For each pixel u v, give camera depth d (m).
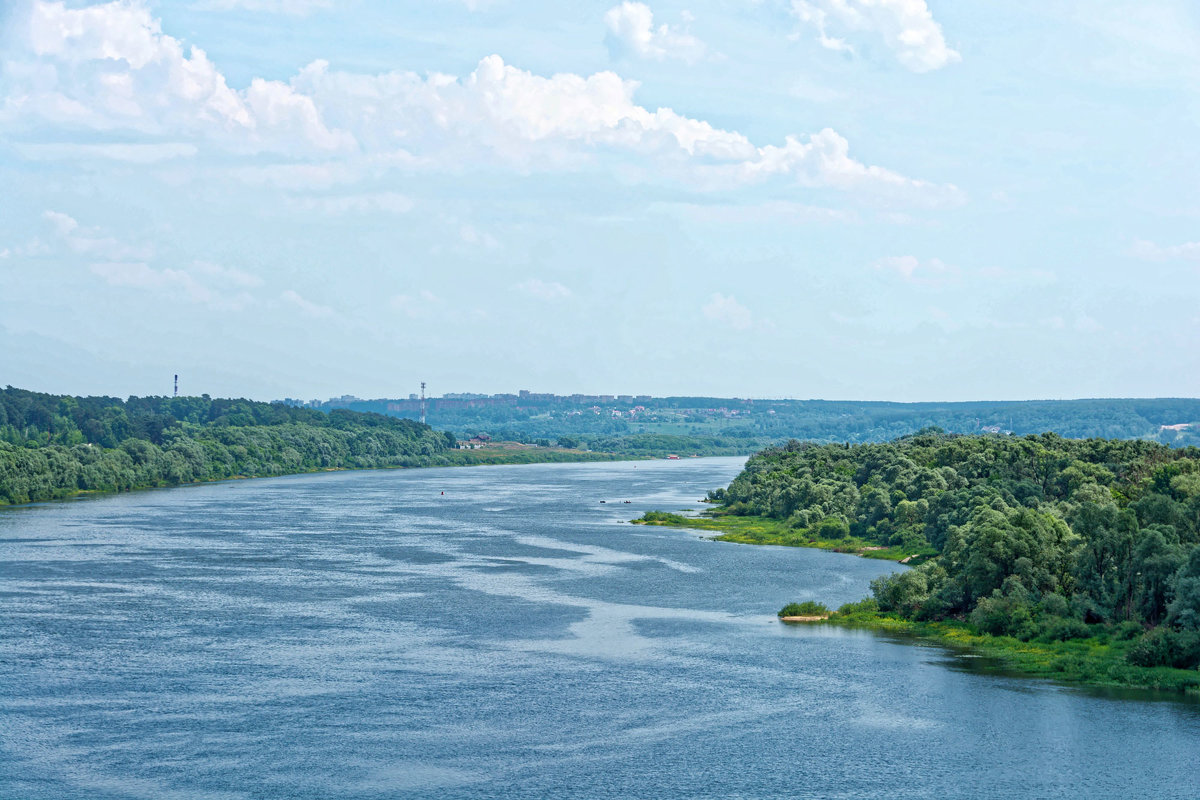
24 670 114.50
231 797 83.38
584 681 113.00
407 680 112.75
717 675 115.38
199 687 109.44
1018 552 135.88
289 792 84.31
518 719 101.06
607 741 95.81
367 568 185.12
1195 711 103.19
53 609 145.38
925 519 199.50
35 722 98.56
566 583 170.62
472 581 172.12
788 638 132.12
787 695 108.56
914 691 109.62
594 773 88.88
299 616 143.00
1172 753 92.81
